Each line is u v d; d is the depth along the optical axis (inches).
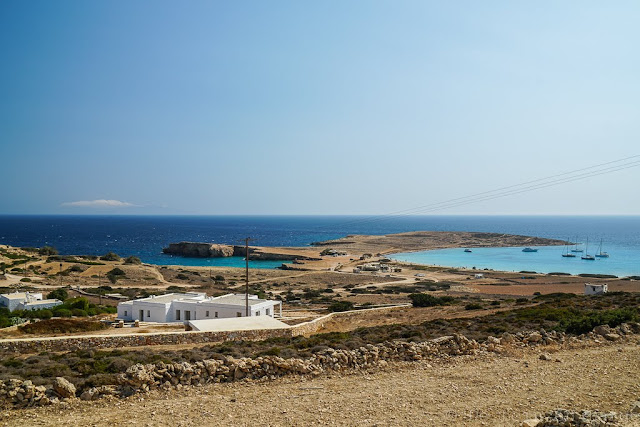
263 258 7367.1
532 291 3811.5
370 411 490.6
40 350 1085.8
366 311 2006.6
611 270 5890.8
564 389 553.6
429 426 447.8
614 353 722.8
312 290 3929.6
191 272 5103.3
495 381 593.0
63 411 494.0
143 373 559.2
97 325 1577.3
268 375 616.1
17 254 5073.8
